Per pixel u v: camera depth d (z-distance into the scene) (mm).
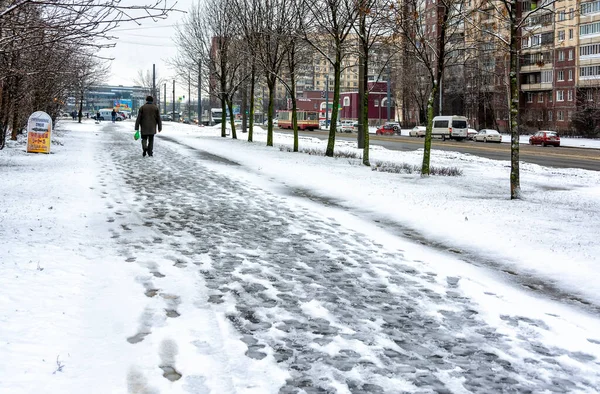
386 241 8508
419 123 89875
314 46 23281
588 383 3936
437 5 18031
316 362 4078
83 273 5930
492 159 31359
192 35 41562
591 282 6539
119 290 5465
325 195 13141
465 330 4910
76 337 4270
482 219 10109
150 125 20141
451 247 8367
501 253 7910
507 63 64062
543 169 25328
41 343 4090
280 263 6898
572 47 72625
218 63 40625
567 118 74000
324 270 6684
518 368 4148
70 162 17328
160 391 3510
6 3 6512
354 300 5613
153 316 4824
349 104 116062
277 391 3600
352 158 25125
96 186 12422
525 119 81562
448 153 33000
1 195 10352
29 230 7660
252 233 8570
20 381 3488
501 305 5637
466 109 83812
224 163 19453
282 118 78438
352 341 4516
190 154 22781
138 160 19062
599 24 68875
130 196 11344
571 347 4598
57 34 6371
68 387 3480
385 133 75188
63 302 4996
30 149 19734
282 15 26281
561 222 9922
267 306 5277
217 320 4828
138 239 7707
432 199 12461
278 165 19094
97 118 72062
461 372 4035
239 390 3584
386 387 3729
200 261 6750
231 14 36281
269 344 4371
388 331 4793
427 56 18094
